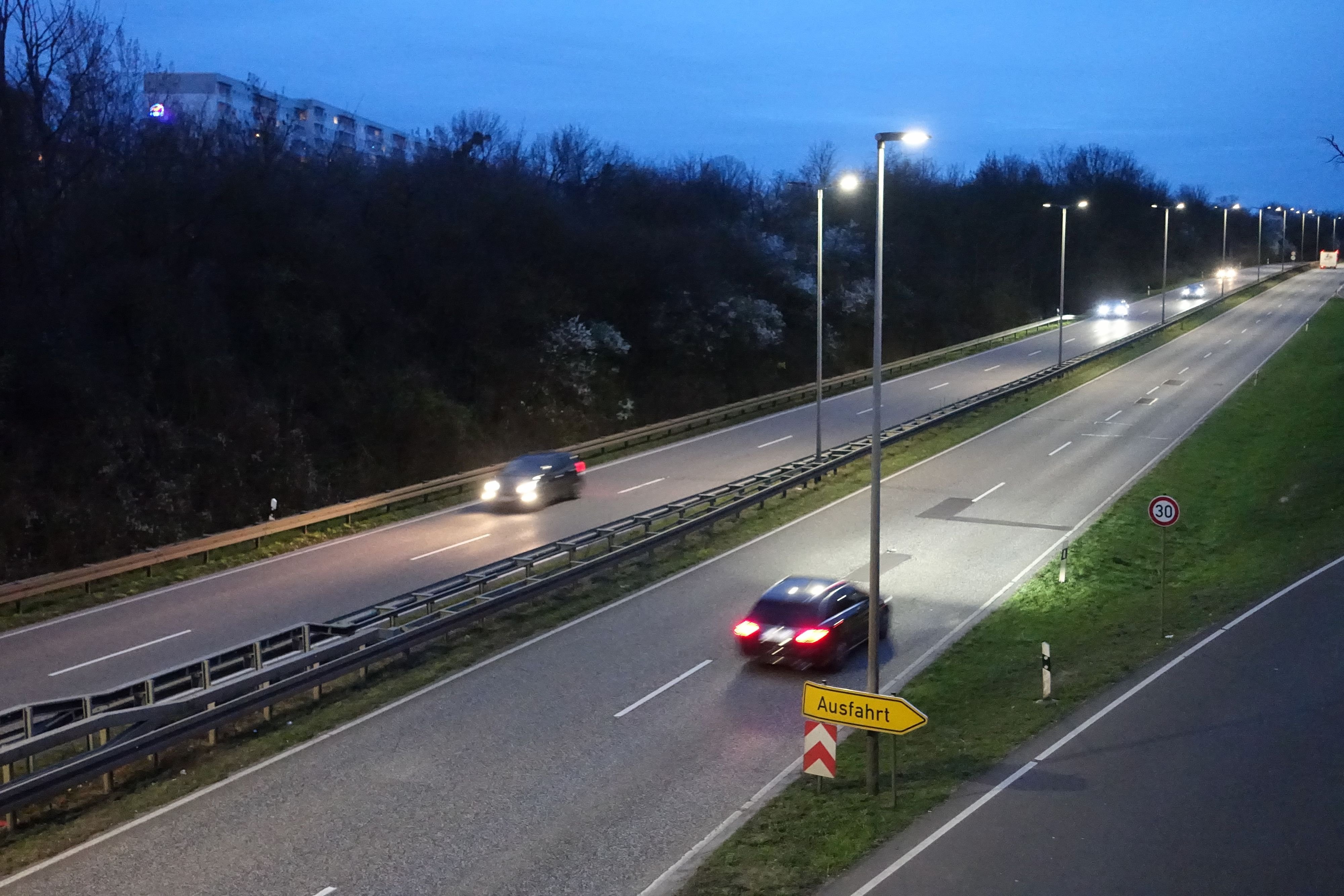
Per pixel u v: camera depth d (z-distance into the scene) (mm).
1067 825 12109
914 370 63812
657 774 14805
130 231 41312
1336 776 12930
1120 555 26344
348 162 57125
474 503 35406
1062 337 67812
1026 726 15375
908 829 12305
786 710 17281
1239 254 153375
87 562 33062
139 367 39312
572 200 72812
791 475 35125
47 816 13680
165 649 21391
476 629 21766
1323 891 10414
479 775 14852
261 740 16219
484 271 57469
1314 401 44312
